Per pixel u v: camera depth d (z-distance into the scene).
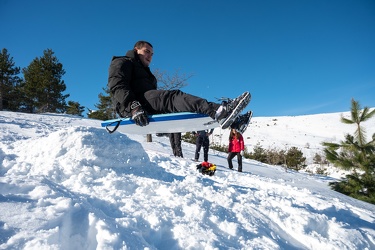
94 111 27.59
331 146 7.15
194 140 16.59
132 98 2.98
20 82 24.34
